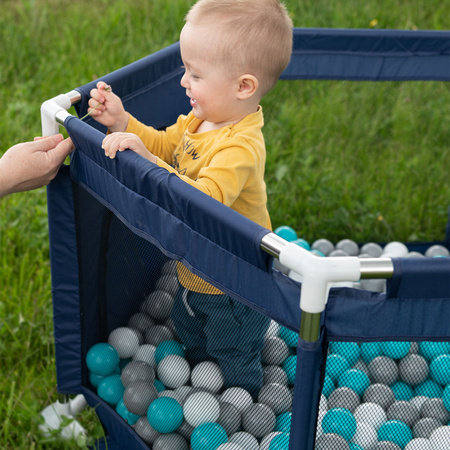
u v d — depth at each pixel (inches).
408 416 68.4
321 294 46.1
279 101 152.3
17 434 85.9
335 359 65.4
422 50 96.2
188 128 76.9
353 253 116.6
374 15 198.5
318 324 47.3
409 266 46.1
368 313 48.4
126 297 70.7
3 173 64.9
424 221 132.0
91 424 87.6
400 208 133.3
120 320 73.2
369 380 68.8
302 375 49.6
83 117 73.5
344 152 150.0
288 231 116.4
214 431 67.1
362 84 165.0
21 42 185.3
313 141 149.9
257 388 64.2
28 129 151.6
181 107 87.0
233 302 60.3
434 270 46.3
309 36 94.5
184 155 74.6
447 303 48.3
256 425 64.8
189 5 201.2
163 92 83.2
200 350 66.0
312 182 137.3
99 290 74.1
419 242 123.5
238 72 68.1
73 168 68.9
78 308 77.3
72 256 74.5
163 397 70.2
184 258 56.6
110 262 69.9
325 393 66.6
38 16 200.1
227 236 50.9
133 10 202.2
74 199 71.9
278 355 62.6
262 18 67.4
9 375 96.0
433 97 164.9
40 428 86.7
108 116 74.2
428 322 48.9
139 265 66.3
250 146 69.2
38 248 120.4
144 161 56.7
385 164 145.9
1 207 127.3
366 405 66.9
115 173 60.1
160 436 71.3
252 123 71.7
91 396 81.1
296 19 193.5
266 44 67.7
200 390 67.4
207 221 51.8
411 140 154.4
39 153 66.3
